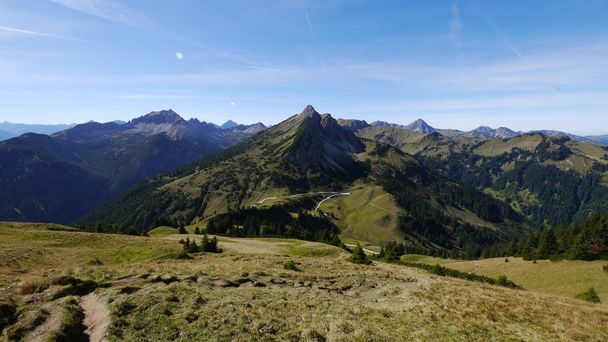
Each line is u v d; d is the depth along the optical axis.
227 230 150.00
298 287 32.16
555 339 23.02
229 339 18.44
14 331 18.17
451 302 29.56
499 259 119.50
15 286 25.89
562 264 93.56
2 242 61.28
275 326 20.58
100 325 19.14
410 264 76.69
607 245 89.75
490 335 22.53
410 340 20.48
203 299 23.88
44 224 98.62
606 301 65.44
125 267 36.53
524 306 30.12
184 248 64.44
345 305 26.02
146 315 20.33
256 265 46.56
